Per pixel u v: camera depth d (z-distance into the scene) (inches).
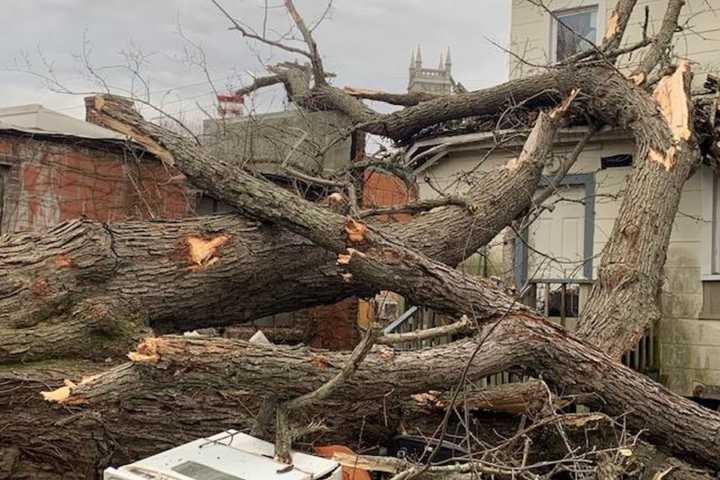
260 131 339.9
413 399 189.0
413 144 376.8
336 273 215.6
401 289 186.4
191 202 330.6
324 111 383.9
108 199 319.9
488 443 187.6
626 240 245.9
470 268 380.8
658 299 323.3
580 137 350.3
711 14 365.1
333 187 278.2
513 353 173.8
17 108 377.1
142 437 175.3
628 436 172.9
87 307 183.0
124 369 139.6
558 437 176.9
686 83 292.5
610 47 313.9
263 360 136.9
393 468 142.8
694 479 180.7
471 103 333.7
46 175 308.0
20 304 176.7
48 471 175.6
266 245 204.2
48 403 169.5
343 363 145.7
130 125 206.1
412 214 275.4
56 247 185.3
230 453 116.6
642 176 263.1
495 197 245.8
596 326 225.9
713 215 323.3
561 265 344.8
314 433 170.1
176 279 195.2
